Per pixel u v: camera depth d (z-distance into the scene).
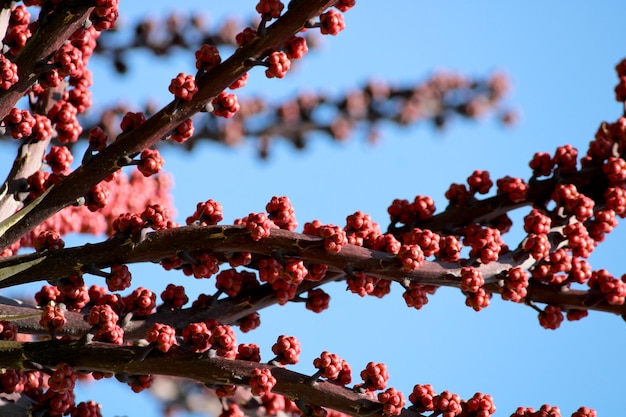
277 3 6.71
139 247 6.71
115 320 6.62
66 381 6.39
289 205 6.92
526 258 6.93
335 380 6.59
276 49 6.78
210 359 6.45
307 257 6.62
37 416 6.77
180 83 6.73
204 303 7.13
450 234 7.40
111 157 6.93
